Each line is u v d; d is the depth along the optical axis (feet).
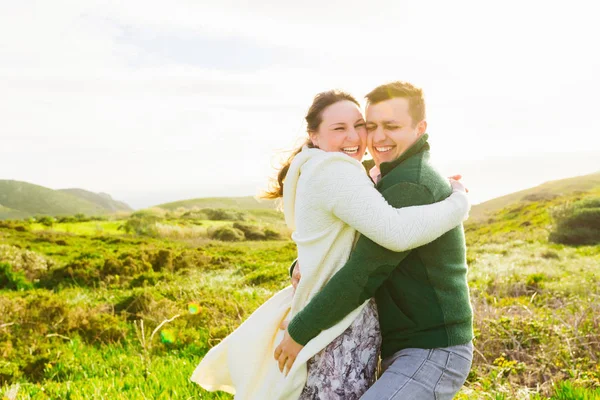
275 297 9.09
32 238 98.63
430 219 7.46
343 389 7.84
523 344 18.53
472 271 48.01
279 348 8.04
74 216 154.30
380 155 8.87
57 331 24.73
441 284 7.87
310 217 8.05
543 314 23.09
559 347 17.31
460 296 8.00
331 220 8.00
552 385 14.57
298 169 8.46
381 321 8.25
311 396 7.97
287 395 8.02
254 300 32.73
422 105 8.55
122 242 103.71
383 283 8.17
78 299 36.37
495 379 15.01
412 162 8.14
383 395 7.44
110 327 24.90
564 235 89.76
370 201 7.46
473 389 14.74
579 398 12.73
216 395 13.82
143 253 59.41
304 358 7.72
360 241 7.66
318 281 8.08
